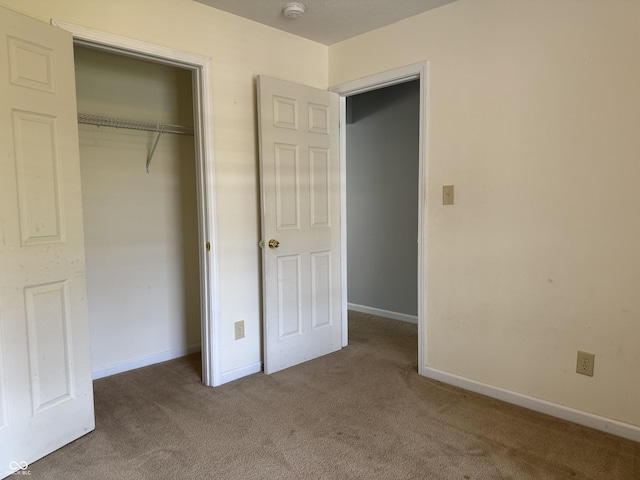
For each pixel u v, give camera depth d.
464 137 2.57
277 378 2.86
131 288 3.08
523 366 2.42
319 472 1.84
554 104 2.22
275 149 2.86
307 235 3.10
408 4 2.60
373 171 4.36
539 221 2.30
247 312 2.91
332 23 2.88
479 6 2.46
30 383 1.90
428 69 2.71
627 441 2.06
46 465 1.91
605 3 2.04
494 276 2.50
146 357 3.16
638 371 2.05
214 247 2.70
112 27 2.23
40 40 1.90
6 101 1.78
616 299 2.09
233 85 2.76
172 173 3.25
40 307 1.93
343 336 3.46
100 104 2.87
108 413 2.39
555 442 2.05
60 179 2.00
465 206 2.59
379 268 4.41
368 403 2.48
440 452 1.98
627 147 2.01
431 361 2.84
